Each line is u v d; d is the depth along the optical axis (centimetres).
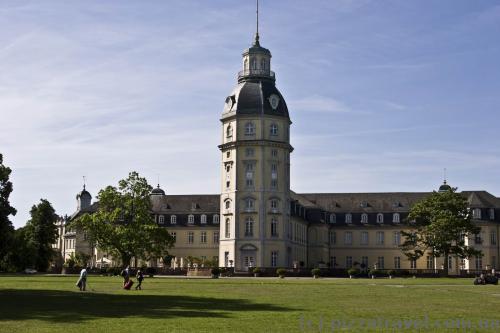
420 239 11412
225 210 11475
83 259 13338
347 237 14350
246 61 11738
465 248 11150
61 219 17588
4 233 5403
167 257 12200
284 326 2878
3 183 5438
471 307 3941
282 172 11469
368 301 4362
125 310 3562
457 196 11212
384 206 14362
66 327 2811
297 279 9062
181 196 14175
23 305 3856
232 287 6181
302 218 13225
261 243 11144
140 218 10000
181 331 2695
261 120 11331
